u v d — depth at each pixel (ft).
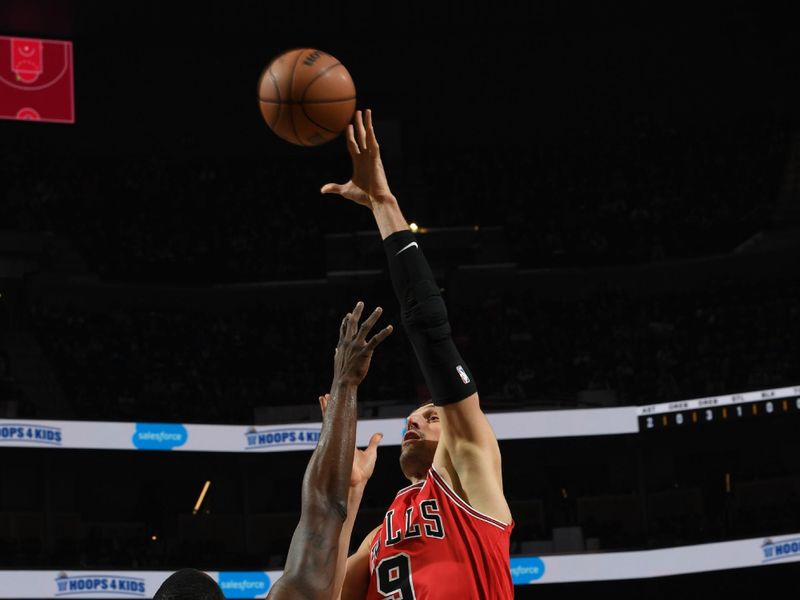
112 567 76.54
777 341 95.04
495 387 95.25
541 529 85.35
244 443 84.99
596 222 112.47
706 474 94.43
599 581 84.02
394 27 115.03
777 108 114.21
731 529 82.53
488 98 117.50
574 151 117.19
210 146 115.96
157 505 92.27
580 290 107.76
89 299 103.19
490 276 106.73
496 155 117.39
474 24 114.93
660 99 116.37
